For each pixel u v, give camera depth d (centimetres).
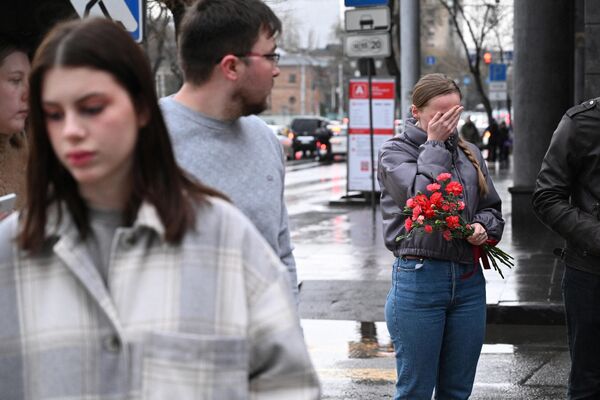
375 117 2261
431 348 537
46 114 243
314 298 1162
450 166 543
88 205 248
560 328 1030
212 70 371
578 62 1502
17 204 450
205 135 375
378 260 1440
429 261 533
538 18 1612
